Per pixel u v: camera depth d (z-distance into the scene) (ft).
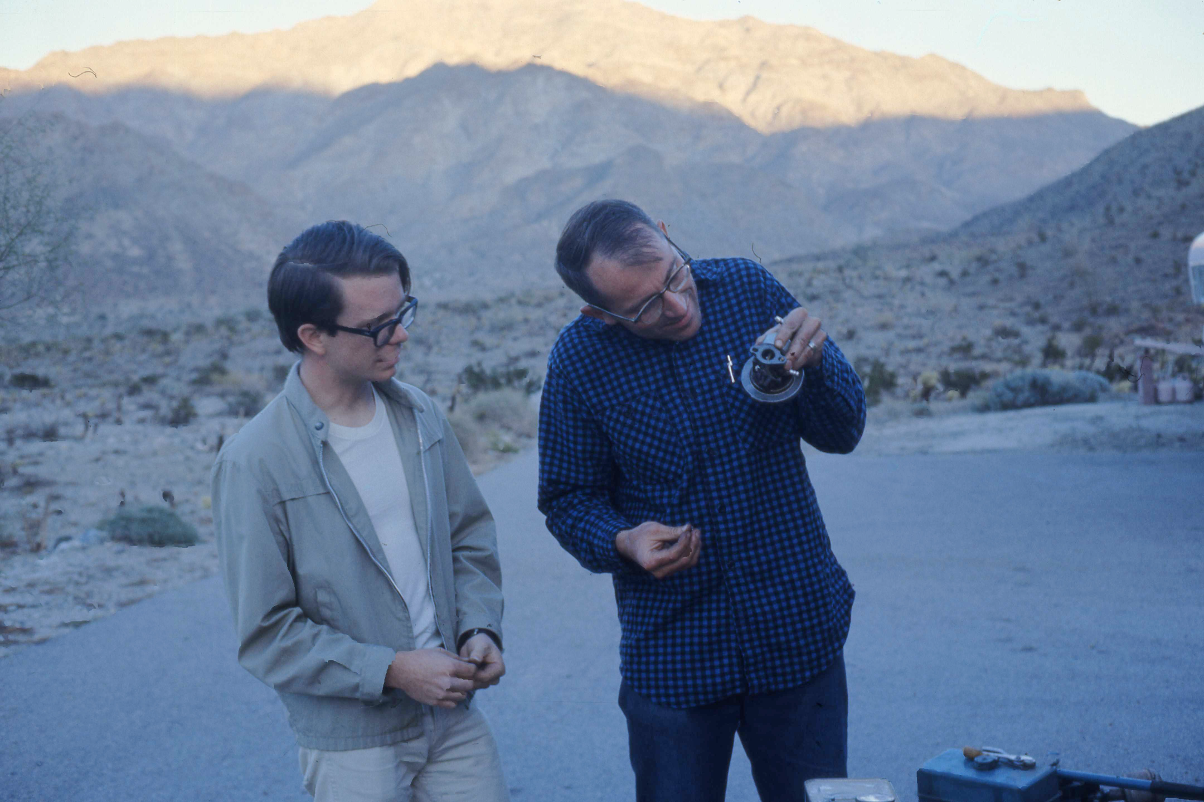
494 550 8.45
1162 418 46.44
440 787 7.83
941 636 18.48
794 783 7.82
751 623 7.59
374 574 7.35
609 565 7.50
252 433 7.20
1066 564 23.43
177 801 12.91
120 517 32.27
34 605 23.58
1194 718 13.76
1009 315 144.05
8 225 41.11
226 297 634.02
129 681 17.79
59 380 122.21
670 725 7.72
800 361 6.91
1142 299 137.08
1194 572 21.85
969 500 33.09
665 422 7.60
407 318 7.22
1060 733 13.58
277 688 7.09
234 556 7.03
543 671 17.78
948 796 6.47
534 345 153.69
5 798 13.08
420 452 7.77
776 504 7.71
